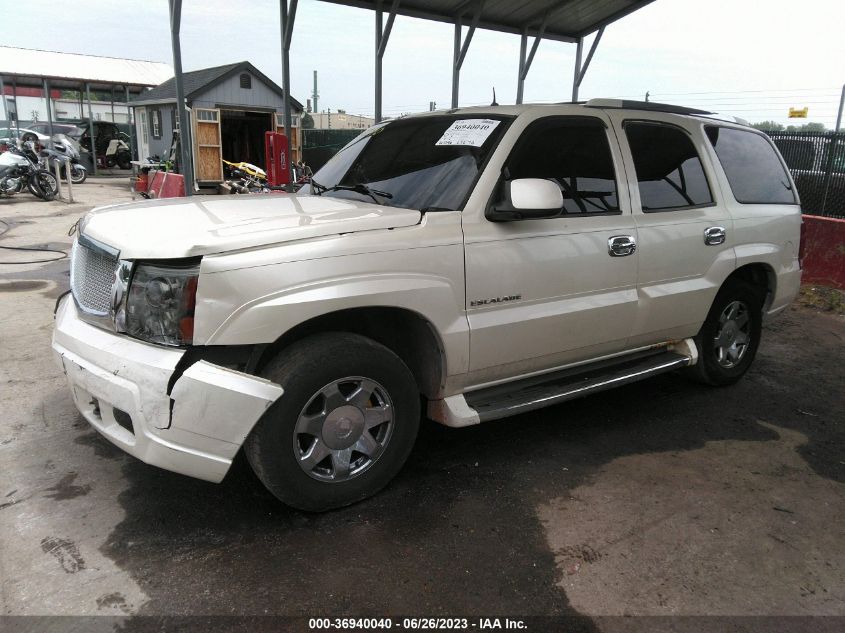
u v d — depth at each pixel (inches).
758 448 154.5
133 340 106.1
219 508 120.1
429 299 118.8
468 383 132.4
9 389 170.1
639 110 161.6
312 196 150.6
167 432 100.5
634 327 155.8
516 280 130.8
